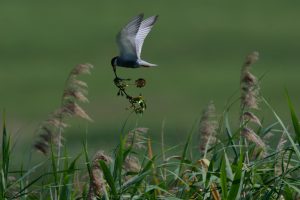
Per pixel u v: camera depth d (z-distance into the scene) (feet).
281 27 268.41
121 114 140.05
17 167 44.65
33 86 194.08
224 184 32.27
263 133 35.70
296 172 35.68
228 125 35.06
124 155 33.09
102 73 198.59
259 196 33.94
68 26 275.39
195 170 35.47
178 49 240.53
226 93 183.42
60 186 33.63
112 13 292.61
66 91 33.58
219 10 289.12
